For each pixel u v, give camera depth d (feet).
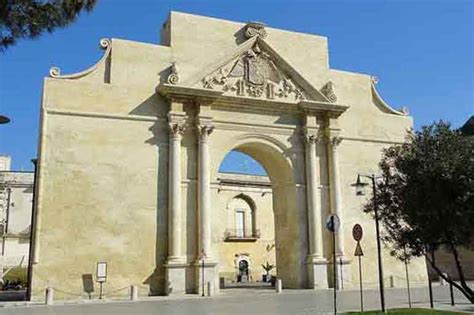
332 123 123.03
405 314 59.57
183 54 114.42
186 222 106.32
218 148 112.78
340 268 115.34
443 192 46.50
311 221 116.98
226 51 118.62
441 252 139.74
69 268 96.27
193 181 108.68
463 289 47.73
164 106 110.11
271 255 202.28
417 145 49.90
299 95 122.21
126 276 100.12
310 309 71.92
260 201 203.62
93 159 102.17
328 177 121.70
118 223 101.65
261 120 118.42
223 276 190.80
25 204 195.11
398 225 52.34
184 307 77.82
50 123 100.32
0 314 69.56
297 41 128.47
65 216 97.91
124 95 107.24
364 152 128.88
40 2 44.27
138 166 105.40
